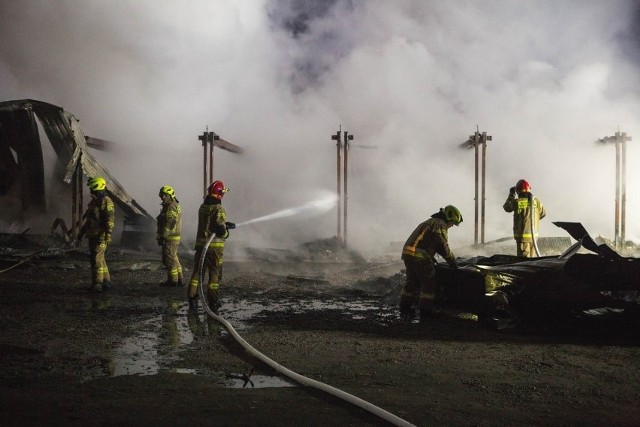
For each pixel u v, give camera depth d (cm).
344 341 640
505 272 738
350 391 453
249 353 580
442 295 812
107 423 365
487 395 449
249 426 365
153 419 374
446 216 811
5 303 855
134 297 934
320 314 810
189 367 525
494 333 691
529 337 671
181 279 1070
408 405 418
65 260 1318
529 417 397
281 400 425
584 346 625
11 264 1255
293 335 668
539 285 707
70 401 414
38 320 732
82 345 604
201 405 408
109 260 1288
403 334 682
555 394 454
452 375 507
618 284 724
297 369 521
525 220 1052
